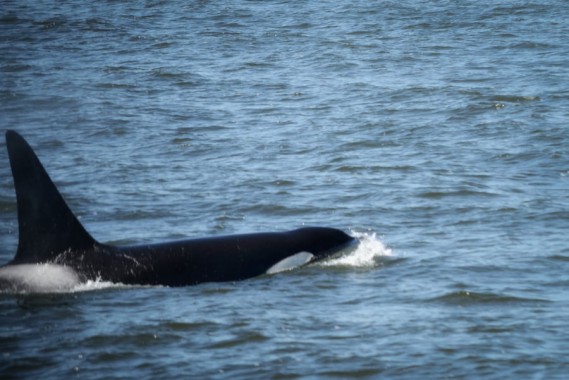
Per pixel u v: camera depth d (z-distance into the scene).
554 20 192.75
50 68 152.25
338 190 82.06
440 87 129.00
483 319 53.03
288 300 56.50
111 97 128.38
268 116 115.44
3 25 199.50
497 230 70.06
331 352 48.84
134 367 47.53
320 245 64.31
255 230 71.69
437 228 70.94
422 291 57.66
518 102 118.25
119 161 94.12
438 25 191.12
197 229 72.00
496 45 166.50
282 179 85.88
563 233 68.94
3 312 54.50
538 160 91.00
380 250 65.56
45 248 58.53
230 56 163.38
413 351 48.81
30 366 47.81
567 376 45.94
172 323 52.81
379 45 170.38
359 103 121.56
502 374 46.25
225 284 59.41
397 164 90.31
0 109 120.75
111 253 59.41
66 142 102.81
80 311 54.66
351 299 56.62
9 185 84.44
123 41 181.00
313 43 175.00
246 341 50.38
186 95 130.25
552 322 52.53
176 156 96.19
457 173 86.50
